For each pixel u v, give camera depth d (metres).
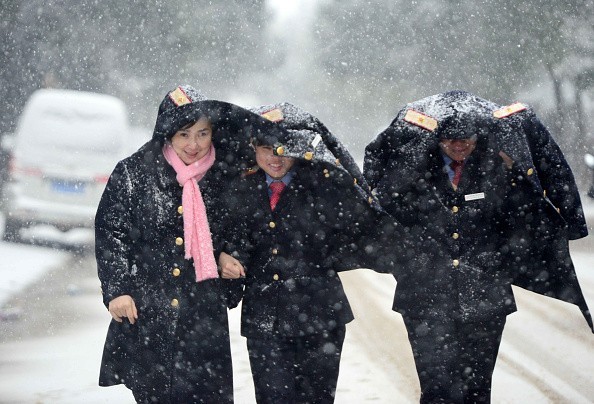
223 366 7.95
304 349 8.30
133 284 7.87
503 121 8.53
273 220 8.14
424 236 8.59
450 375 8.64
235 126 7.89
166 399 7.90
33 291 14.70
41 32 38.91
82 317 13.00
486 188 8.55
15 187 18.44
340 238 8.36
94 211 18.36
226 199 8.05
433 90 43.41
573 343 11.36
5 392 9.65
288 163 8.05
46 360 10.84
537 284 8.79
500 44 38.41
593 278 15.12
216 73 50.03
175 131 7.70
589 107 40.06
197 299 7.89
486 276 8.62
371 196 8.20
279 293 8.17
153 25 45.00
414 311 8.62
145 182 7.86
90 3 41.44
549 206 8.55
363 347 11.41
